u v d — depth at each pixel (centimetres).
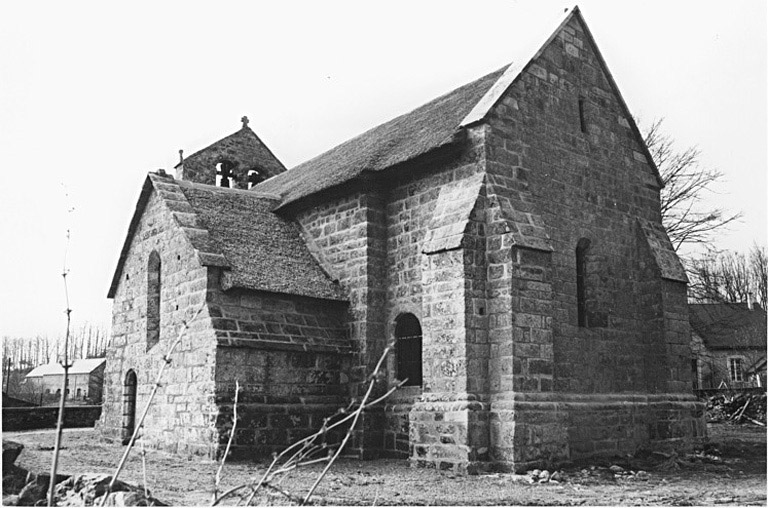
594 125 2188
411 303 2023
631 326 2152
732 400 3512
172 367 2059
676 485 1534
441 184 1966
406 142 2159
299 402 1972
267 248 2223
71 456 1855
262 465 1752
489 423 1684
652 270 2195
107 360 2581
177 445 1980
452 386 1719
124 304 2498
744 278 5441
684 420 2108
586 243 2089
